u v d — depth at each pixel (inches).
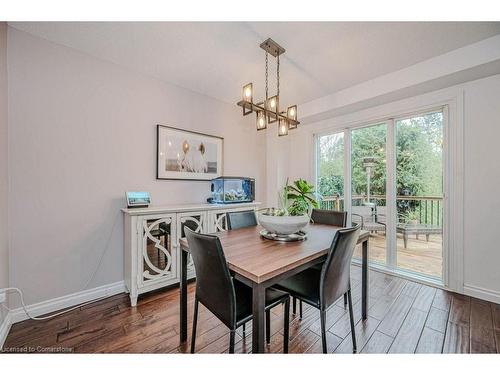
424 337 62.9
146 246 85.0
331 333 65.2
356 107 116.6
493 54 73.4
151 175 101.9
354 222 128.6
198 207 99.5
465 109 88.4
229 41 78.5
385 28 71.3
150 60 89.9
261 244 59.2
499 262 81.7
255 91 117.3
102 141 87.7
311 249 54.7
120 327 67.9
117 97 91.7
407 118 109.4
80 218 82.7
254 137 151.6
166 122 106.9
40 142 74.4
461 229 89.0
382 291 91.3
